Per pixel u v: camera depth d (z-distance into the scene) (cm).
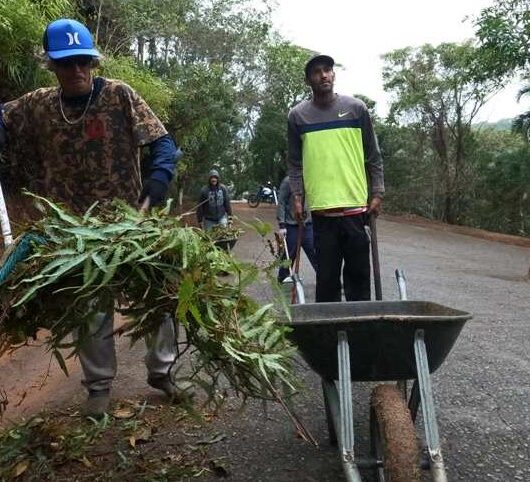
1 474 316
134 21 1482
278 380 295
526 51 1525
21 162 394
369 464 269
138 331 274
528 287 1003
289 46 2875
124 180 377
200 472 321
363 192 476
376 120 3272
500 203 2766
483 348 566
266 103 3016
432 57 2820
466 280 1069
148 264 254
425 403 264
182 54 2064
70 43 358
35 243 261
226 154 3303
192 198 2491
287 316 271
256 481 317
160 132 375
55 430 351
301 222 496
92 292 251
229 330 255
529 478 322
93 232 257
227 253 270
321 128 475
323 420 393
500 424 389
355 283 494
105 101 370
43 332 492
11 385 476
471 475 325
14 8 618
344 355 270
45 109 371
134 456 342
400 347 278
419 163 3003
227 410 404
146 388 449
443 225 2661
